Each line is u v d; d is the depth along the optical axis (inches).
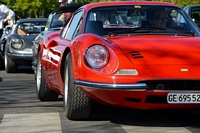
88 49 278.2
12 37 661.3
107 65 271.9
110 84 266.4
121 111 341.1
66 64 310.5
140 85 263.9
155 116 325.1
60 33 383.6
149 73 265.4
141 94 266.1
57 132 276.5
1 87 497.0
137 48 280.1
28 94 439.8
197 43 292.4
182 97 266.7
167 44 287.7
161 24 328.5
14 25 723.4
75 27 342.0
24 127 292.2
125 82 264.8
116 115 326.3
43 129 285.1
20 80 569.3
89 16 329.4
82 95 289.7
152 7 337.1
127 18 327.9
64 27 380.8
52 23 577.3
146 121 307.0
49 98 391.5
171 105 269.7
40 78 395.2
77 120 307.7
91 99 292.5
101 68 272.5
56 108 357.7
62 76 322.3
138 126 291.1
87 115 299.6
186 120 311.9
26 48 657.6
